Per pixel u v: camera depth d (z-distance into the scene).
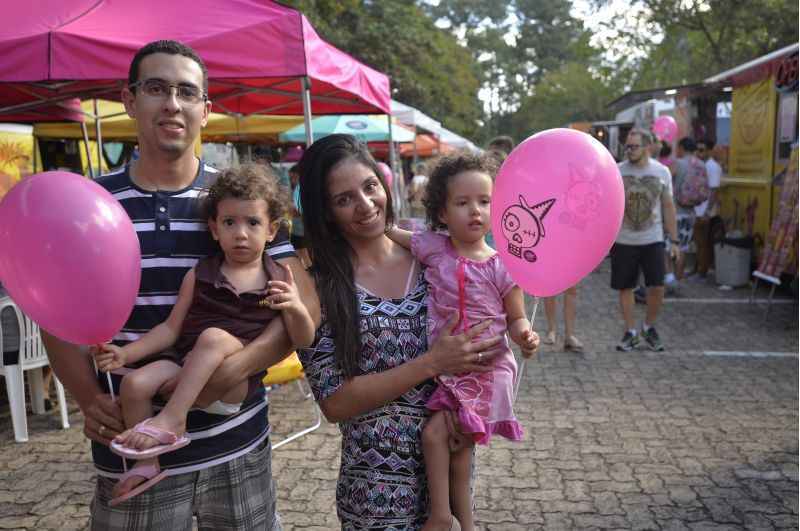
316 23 20.05
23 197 1.76
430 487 1.98
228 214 1.99
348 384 1.96
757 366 6.06
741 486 3.84
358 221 2.02
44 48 3.76
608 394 5.41
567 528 3.46
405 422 2.01
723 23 20.69
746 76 10.46
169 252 2.04
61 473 4.14
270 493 2.22
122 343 2.04
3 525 3.56
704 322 7.73
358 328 1.98
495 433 2.11
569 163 2.03
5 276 1.80
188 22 4.04
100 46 3.78
